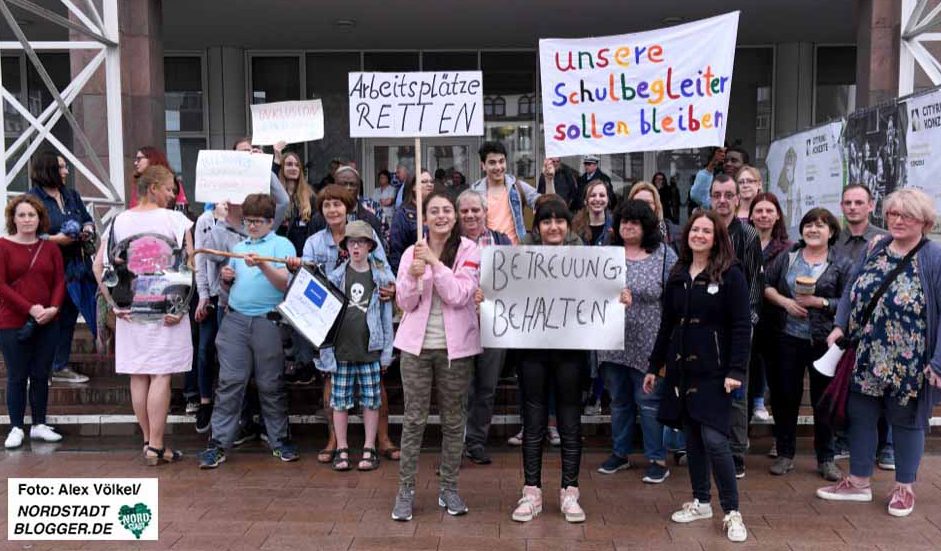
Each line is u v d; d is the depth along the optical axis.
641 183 5.86
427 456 5.89
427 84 5.11
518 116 14.10
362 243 5.33
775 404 5.44
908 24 8.88
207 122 13.98
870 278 4.63
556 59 6.05
